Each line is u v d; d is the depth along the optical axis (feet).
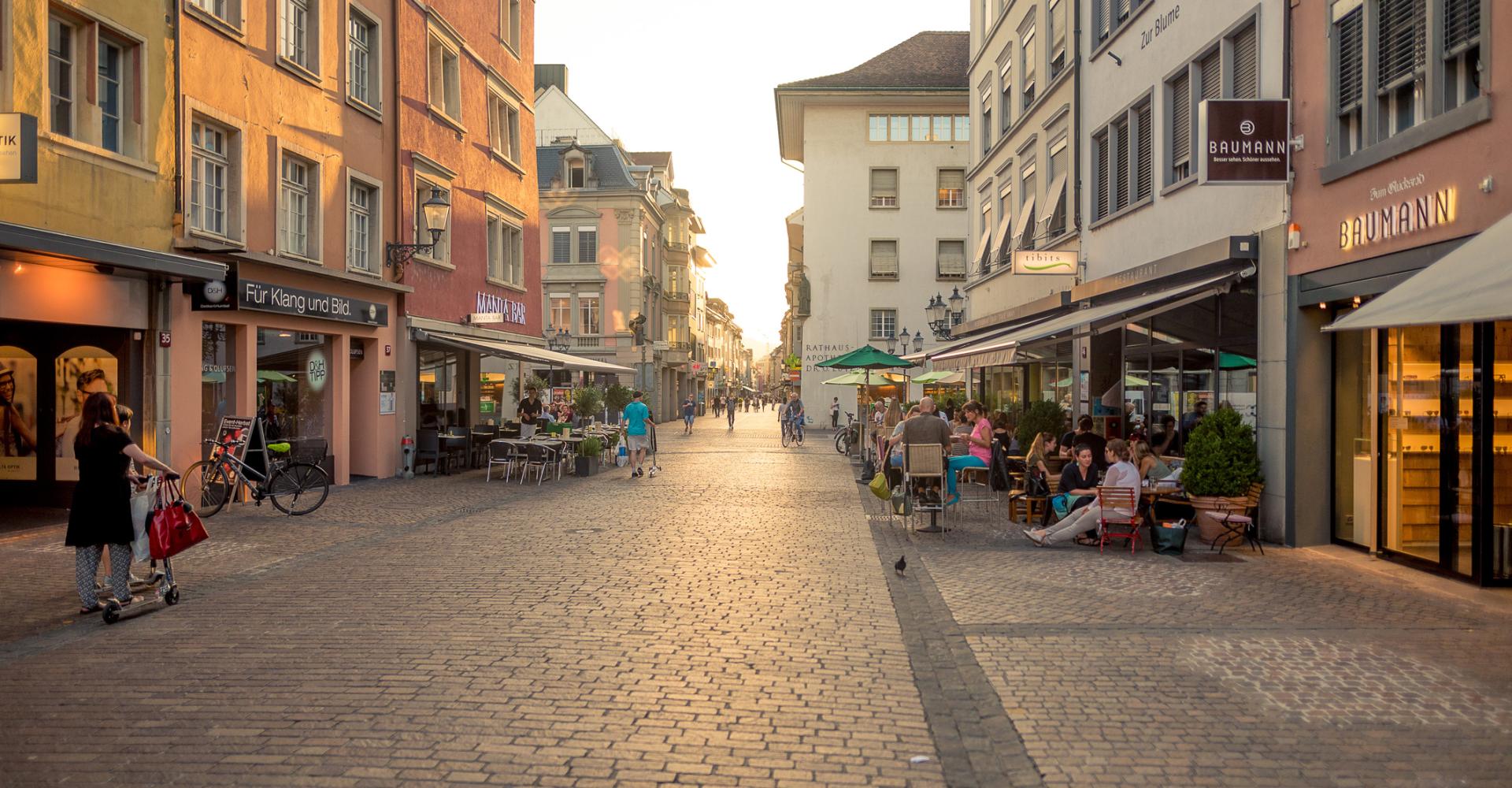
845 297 153.69
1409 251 29.60
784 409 119.85
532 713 16.71
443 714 16.62
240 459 44.78
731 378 401.08
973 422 52.16
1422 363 30.53
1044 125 68.95
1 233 32.60
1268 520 37.06
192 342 46.34
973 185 92.22
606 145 182.50
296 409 56.03
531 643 21.47
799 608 25.50
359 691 17.85
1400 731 16.16
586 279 176.55
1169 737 15.93
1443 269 23.90
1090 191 59.82
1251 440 35.96
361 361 63.87
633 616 24.20
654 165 210.59
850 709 17.22
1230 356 40.34
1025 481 43.88
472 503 50.52
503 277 88.84
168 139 44.45
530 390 104.32
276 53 52.75
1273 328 36.83
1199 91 45.11
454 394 78.07
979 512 47.11
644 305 181.37
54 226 37.93
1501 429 27.63
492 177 84.43
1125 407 52.29
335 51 59.06
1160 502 36.91
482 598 26.27
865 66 157.17
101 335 42.80
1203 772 14.46
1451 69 28.60
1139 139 53.01
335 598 26.25
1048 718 16.87
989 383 87.81
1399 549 32.07
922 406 41.70
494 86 84.74
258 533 38.99
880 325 153.69
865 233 153.89
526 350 75.51
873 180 154.20
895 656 20.76
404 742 15.26
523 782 13.76
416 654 20.48
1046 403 57.67
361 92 63.67
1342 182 33.17
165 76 44.34
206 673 19.03
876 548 36.19
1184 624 23.70
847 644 21.79
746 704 17.42
